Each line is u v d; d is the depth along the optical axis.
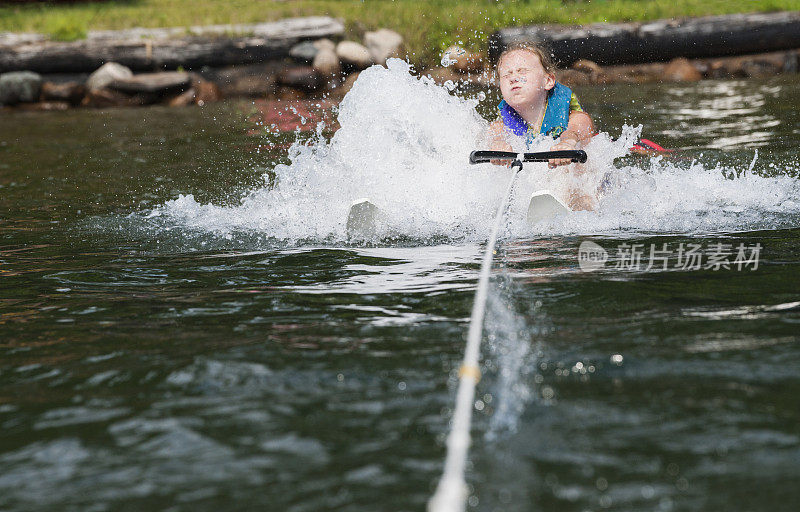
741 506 5.21
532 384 7.23
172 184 21.09
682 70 45.28
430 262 12.25
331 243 14.00
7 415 7.13
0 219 17.52
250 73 45.97
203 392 7.39
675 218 14.77
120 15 54.69
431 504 5.35
